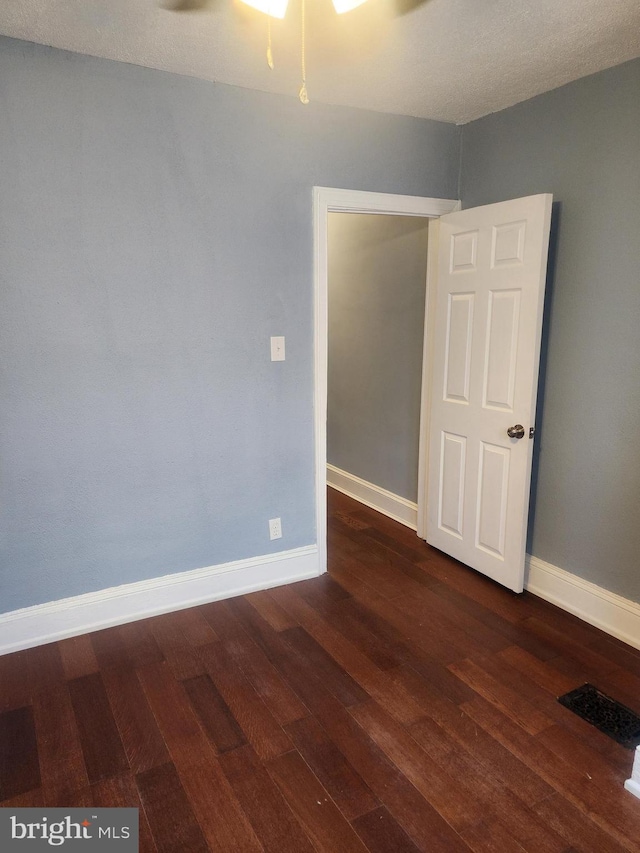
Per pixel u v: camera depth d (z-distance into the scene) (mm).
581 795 1752
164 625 2689
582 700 2166
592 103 2430
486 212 2801
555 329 2713
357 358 4203
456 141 3121
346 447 4512
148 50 2176
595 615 2664
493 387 2881
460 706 2139
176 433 2666
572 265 2600
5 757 1898
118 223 2385
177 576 2799
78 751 1926
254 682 2279
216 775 1827
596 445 2584
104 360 2455
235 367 2744
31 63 2139
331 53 2186
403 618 2740
